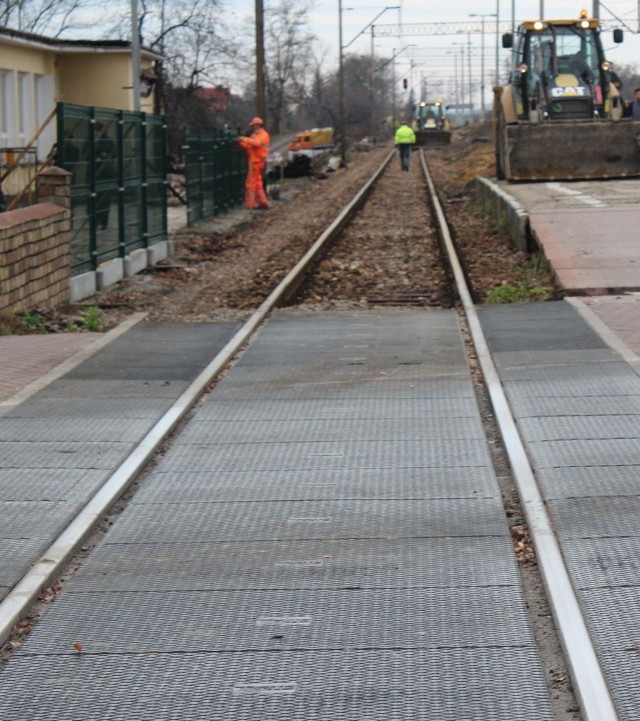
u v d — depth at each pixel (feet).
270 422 28.07
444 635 16.22
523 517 20.99
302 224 98.37
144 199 67.46
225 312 47.67
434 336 39.09
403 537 20.06
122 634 16.62
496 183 97.86
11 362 35.55
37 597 17.98
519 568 18.67
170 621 17.01
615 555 18.58
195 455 25.49
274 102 347.15
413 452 25.13
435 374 32.73
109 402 29.96
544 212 66.39
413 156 235.40
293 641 16.20
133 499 22.61
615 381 30.25
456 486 22.72
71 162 52.90
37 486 23.09
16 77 109.40
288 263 67.82
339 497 22.30
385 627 16.53
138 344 38.88
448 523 20.67
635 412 27.09
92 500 22.12
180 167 149.38
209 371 33.55
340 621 16.79
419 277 60.80
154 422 27.78
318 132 296.71
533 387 29.96
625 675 14.70
